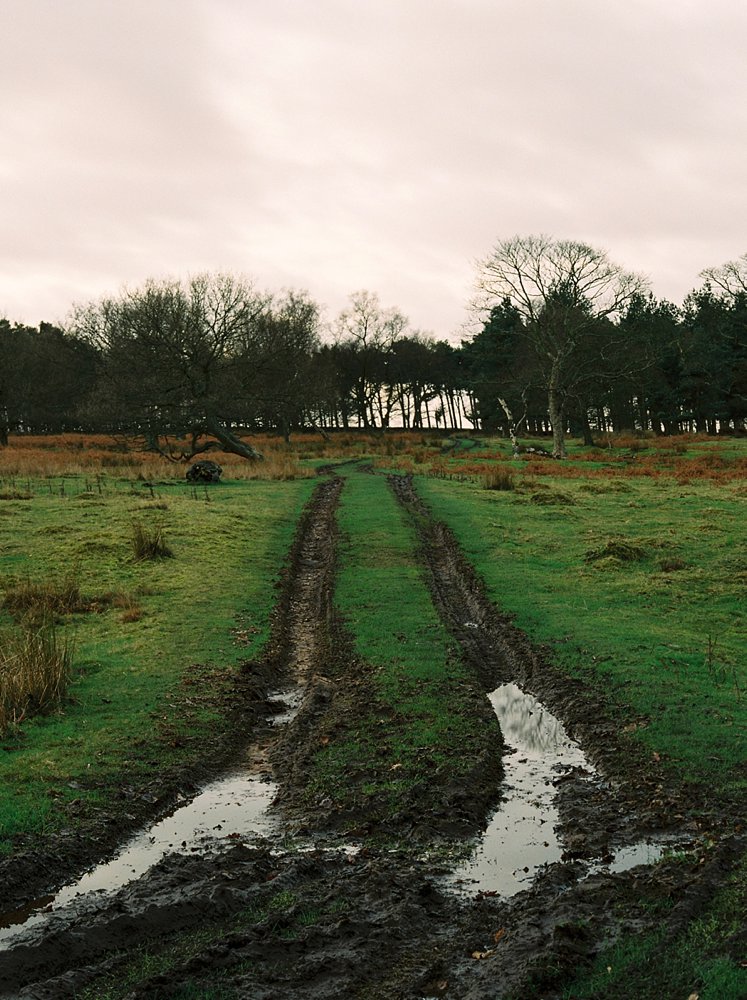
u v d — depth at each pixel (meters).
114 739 10.15
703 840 7.31
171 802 8.89
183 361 48.47
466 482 37.50
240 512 26.58
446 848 7.64
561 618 15.12
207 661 13.14
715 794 8.29
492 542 21.86
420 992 5.36
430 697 11.49
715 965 5.18
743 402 85.56
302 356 74.19
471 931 6.12
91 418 54.81
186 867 7.19
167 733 10.40
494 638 14.65
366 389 110.62
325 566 20.11
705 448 59.81
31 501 27.70
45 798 8.50
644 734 9.90
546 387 60.56
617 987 5.12
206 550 20.92
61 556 19.67
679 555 19.72
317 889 6.83
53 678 11.29
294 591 18.34
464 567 19.39
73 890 7.09
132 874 7.36
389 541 22.27
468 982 5.42
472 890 6.83
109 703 11.36
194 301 50.09
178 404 48.31
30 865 7.27
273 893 6.73
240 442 48.88
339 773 9.27
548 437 87.56
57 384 83.44
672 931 5.67
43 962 5.77
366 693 11.69
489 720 10.83
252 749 10.45
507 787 9.05
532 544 21.69
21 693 10.88
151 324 50.12
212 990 5.36
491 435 96.12
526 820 8.24
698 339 86.00
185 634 14.47
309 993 5.37
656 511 26.44
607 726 10.37
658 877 6.49
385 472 44.03
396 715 10.83
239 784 9.39
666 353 80.50
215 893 6.55
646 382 76.69
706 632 14.34
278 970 5.61
